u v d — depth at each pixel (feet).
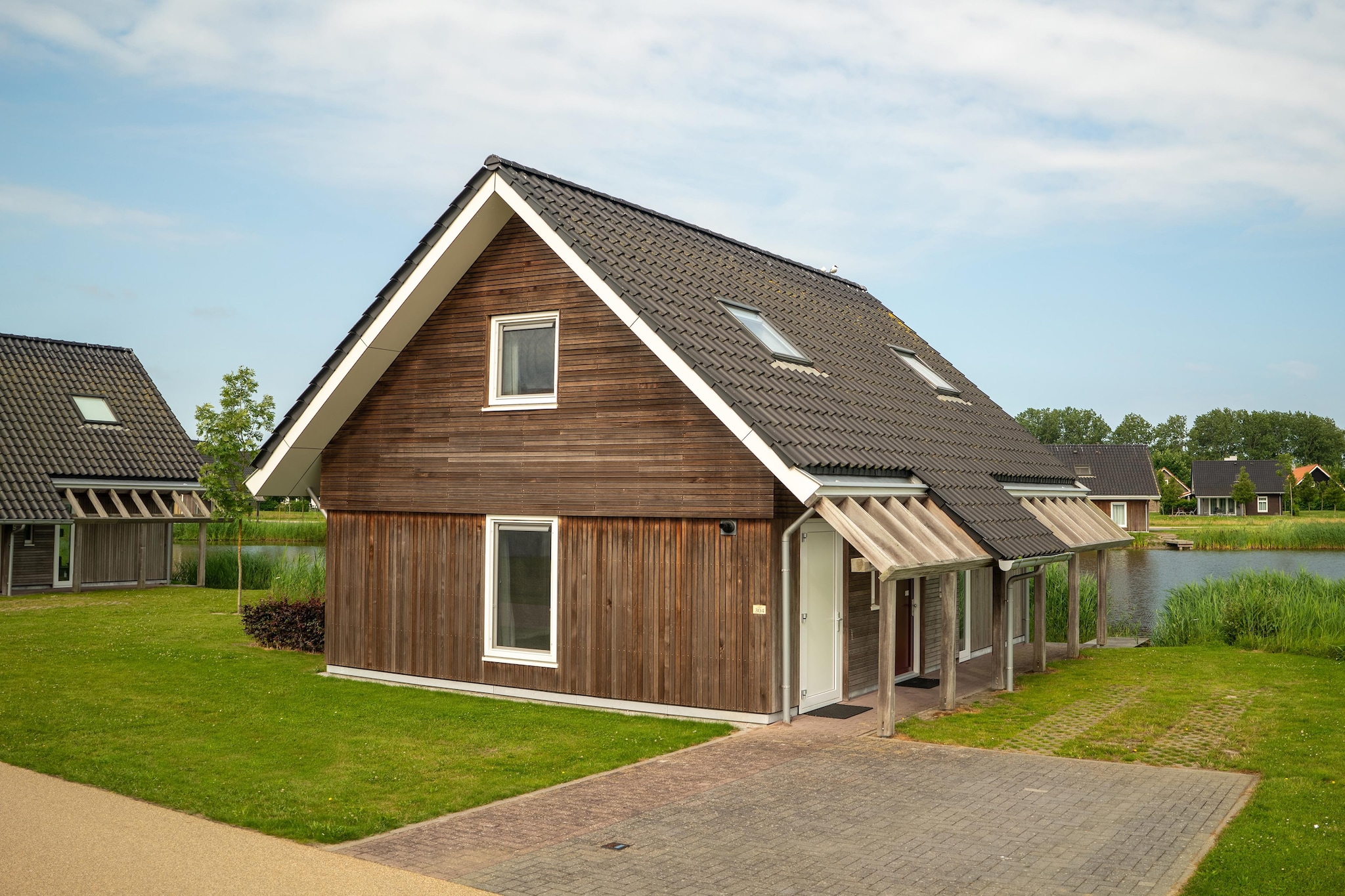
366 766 30.12
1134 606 88.28
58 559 85.61
